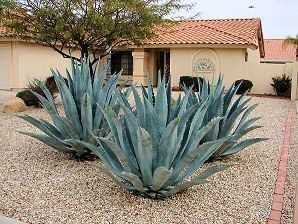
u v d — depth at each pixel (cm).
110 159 498
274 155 728
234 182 563
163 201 482
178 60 2381
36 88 1400
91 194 501
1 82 2205
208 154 490
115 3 1284
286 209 467
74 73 663
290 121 1219
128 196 495
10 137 855
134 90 474
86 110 610
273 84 2272
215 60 2300
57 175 579
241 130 667
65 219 426
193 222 427
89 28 1349
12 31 1521
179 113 483
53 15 1325
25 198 484
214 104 635
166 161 458
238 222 428
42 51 2295
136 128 454
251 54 2445
